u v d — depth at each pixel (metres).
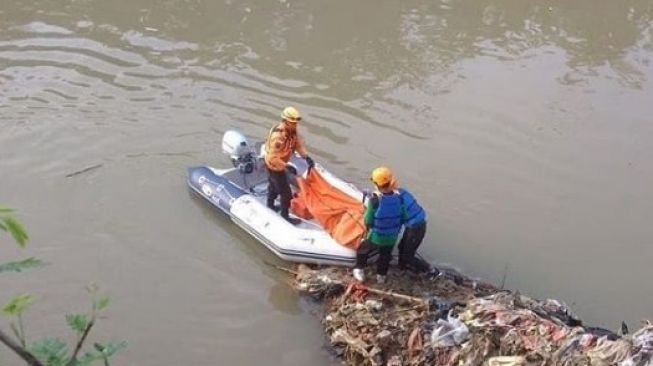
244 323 8.51
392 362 7.75
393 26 15.25
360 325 8.11
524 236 9.97
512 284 9.18
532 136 11.95
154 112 12.01
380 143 11.59
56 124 11.57
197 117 11.96
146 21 14.86
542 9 16.36
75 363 2.89
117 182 10.55
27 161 10.80
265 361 8.05
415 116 12.27
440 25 15.39
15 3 15.31
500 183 10.90
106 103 12.15
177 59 13.53
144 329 8.37
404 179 10.86
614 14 16.22
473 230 10.03
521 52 14.47
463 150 11.55
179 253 9.45
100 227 9.76
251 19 15.21
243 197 9.79
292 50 14.10
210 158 11.12
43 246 9.39
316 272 8.97
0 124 11.48
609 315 8.79
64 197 10.22
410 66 13.77
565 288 9.16
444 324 7.83
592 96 13.07
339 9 15.85
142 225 9.85
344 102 12.56
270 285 9.02
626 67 14.07
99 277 9.02
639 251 9.79
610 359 7.12
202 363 8.00
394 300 8.38
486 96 12.93
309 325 8.48
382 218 8.22
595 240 9.95
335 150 11.36
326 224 9.22
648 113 12.64
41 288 8.78
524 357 7.39
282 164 9.12
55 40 13.91
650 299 9.05
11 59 13.18
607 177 11.13
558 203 10.59
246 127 11.78
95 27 14.49
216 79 13.02
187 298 8.80
